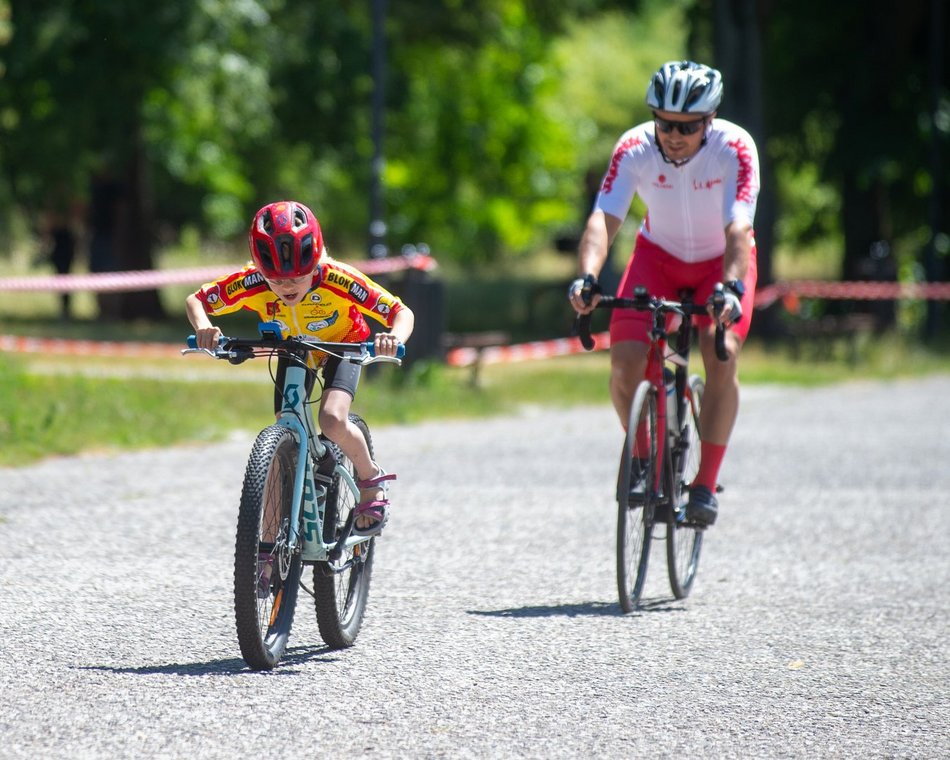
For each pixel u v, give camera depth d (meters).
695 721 17.41
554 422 48.53
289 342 18.94
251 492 18.48
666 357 24.23
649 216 25.02
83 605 22.28
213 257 162.38
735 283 22.77
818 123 101.81
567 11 100.69
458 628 21.73
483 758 15.88
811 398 58.62
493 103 123.00
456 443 42.50
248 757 15.73
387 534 28.73
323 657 19.98
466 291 139.00
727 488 35.78
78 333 71.69
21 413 39.78
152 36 72.69
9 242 132.12
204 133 92.94
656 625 22.30
